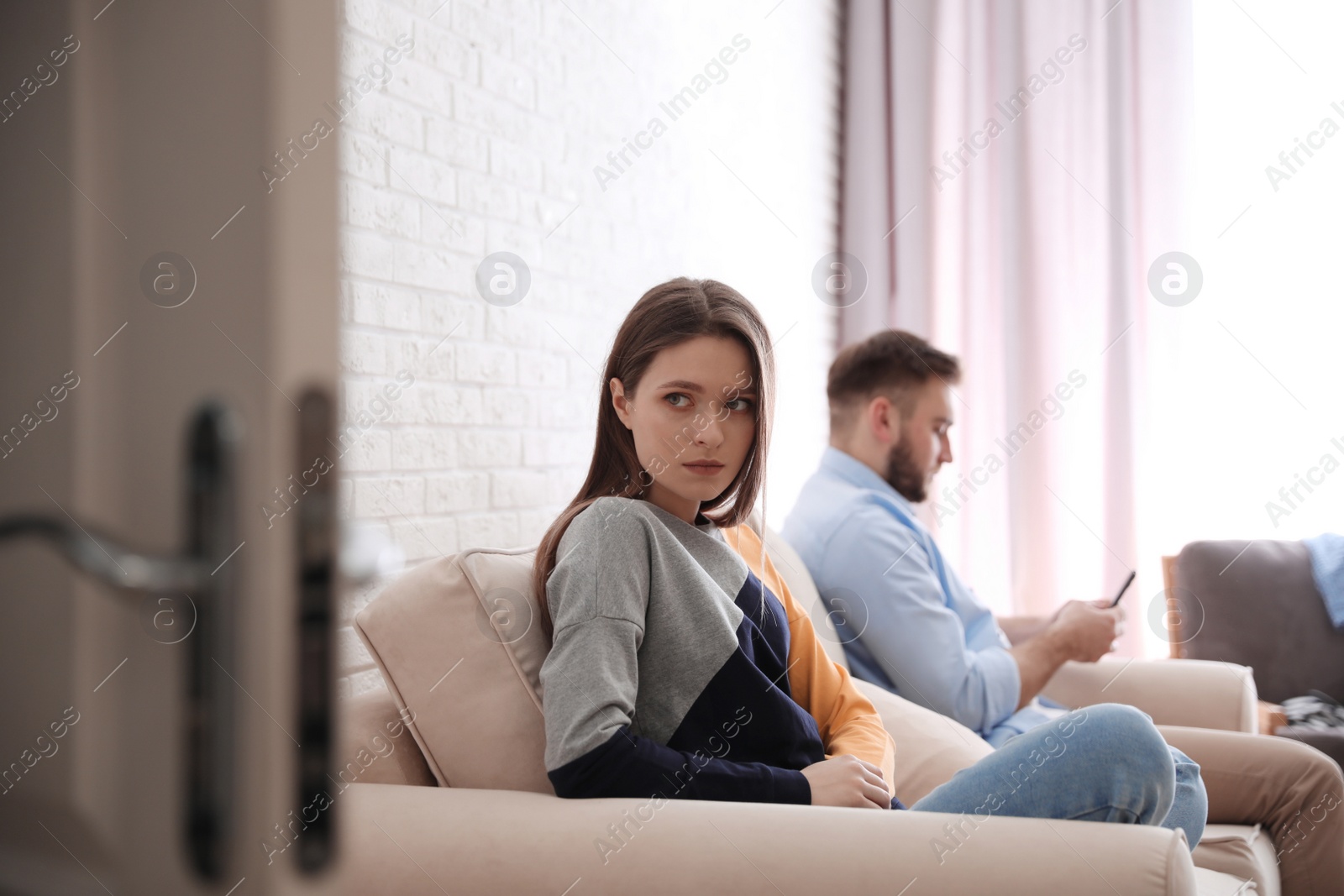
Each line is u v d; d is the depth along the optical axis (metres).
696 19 2.28
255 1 0.40
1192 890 0.71
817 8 2.93
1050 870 0.71
